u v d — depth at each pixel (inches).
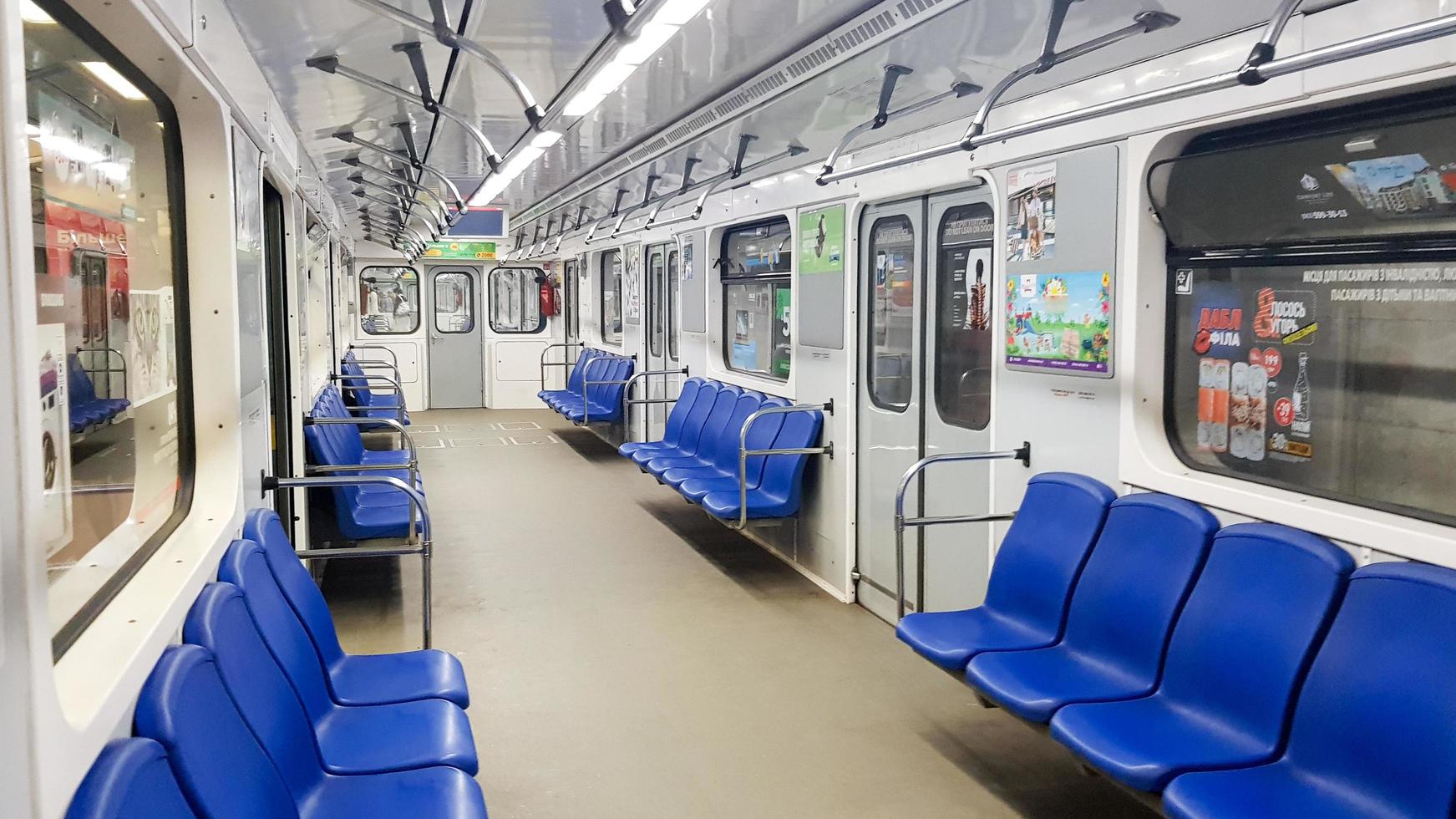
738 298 286.8
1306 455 115.0
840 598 215.9
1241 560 108.7
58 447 79.3
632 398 385.7
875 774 135.9
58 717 55.4
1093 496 133.0
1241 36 112.2
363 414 407.8
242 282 129.6
